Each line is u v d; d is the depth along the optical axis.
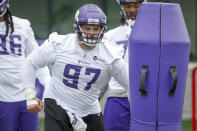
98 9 15.72
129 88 15.71
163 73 15.00
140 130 15.45
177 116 15.37
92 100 16.62
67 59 15.97
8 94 18.89
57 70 16.20
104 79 16.39
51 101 16.52
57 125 16.33
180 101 15.31
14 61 18.92
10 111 18.97
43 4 41.50
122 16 20.47
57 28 41.62
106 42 16.30
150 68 15.02
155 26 14.98
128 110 20.25
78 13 15.66
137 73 15.23
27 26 19.30
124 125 20.38
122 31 20.23
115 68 16.17
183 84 15.26
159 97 15.12
